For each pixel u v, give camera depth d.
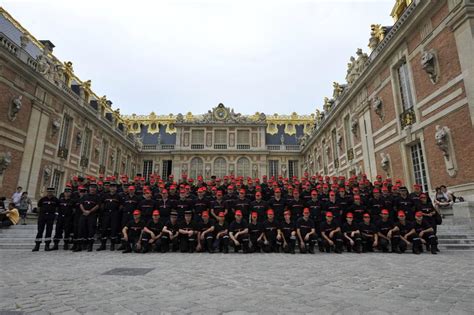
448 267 6.76
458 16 12.04
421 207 10.41
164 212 10.90
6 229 13.16
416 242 9.55
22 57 18.27
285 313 3.61
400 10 17.83
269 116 45.44
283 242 10.12
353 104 22.20
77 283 5.24
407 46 15.57
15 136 17.75
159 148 41.53
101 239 10.90
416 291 4.63
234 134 41.59
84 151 26.17
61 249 11.05
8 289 4.82
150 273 6.17
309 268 6.79
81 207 10.69
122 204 11.46
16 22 20.50
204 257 8.77
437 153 13.38
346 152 23.64
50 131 21.06
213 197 12.09
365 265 7.20
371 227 10.27
